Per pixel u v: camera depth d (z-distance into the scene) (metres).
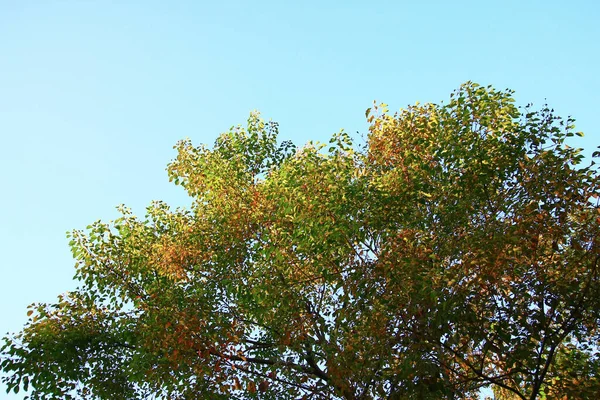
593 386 8.99
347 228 10.91
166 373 12.59
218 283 14.05
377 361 9.73
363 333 10.00
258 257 13.75
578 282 9.58
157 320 12.76
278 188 12.53
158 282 14.20
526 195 10.25
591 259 9.44
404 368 9.23
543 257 9.88
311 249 11.71
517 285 9.79
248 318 14.16
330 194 11.24
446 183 11.23
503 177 10.89
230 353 13.08
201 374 12.24
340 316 10.80
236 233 13.41
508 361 9.61
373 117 12.41
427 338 9.55
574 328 9.81
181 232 14.84
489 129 11.38
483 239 9.40
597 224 9.34
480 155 10.97
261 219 13.12
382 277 10.22
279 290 12.16
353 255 11.22
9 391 13.50
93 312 14.80
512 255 9.54
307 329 12.01
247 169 17.69
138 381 13.44
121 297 14.62
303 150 12.50
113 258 14.82
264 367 13.81
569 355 10.40
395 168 11.47
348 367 10.04
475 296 9.58
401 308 9.77
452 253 9.83
